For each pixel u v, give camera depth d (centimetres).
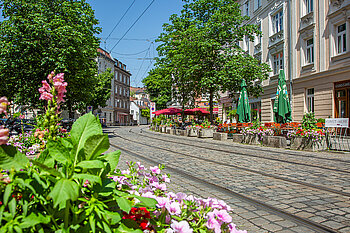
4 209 124
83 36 1659
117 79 6141
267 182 513
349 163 716
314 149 977
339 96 1513
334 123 997
